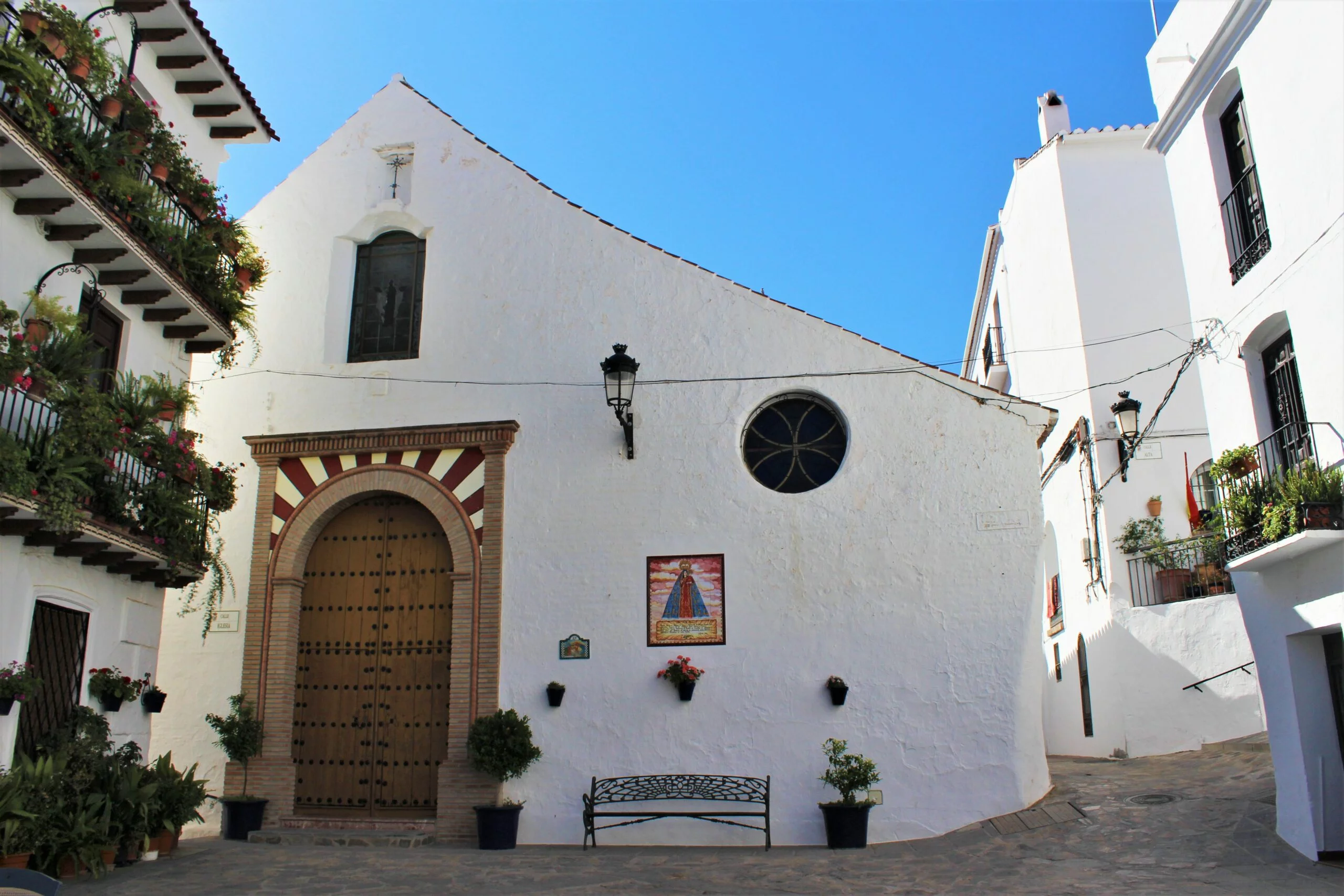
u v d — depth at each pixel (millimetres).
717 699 12125
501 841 11688
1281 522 8898
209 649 13250
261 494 13617
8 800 8633
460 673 12617
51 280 10242
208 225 12203
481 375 13656
